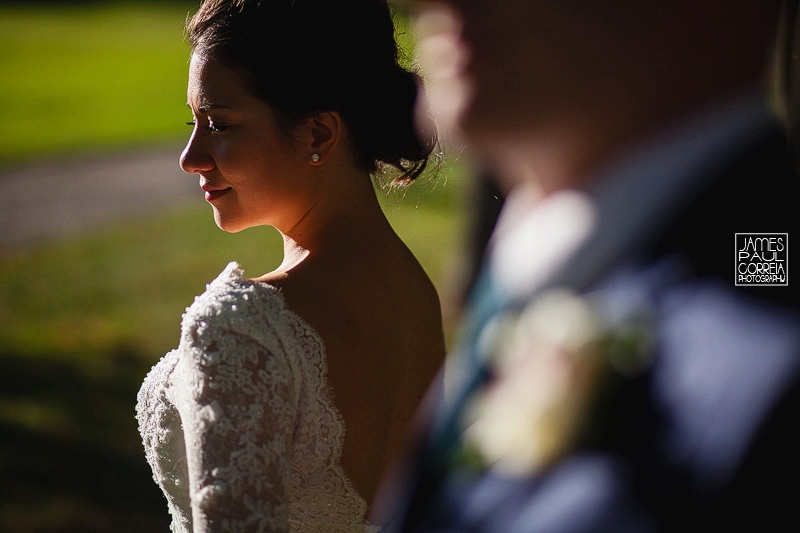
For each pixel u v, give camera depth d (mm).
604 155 514
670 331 479
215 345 1273
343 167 1525
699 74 497
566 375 489
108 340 7102
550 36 486
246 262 9266
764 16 495
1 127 16734
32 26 31656
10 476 4770
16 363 6504
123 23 33875
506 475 504
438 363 1635
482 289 671
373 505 1416
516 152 531
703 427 447
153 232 10383
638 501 448
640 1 483
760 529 427
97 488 4773
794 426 432
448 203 11281
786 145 505
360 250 1512
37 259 9289
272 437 1261
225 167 1471
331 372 1351
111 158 14766
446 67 518
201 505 1240
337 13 1453
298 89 1435
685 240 495
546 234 552
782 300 470
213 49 1438
